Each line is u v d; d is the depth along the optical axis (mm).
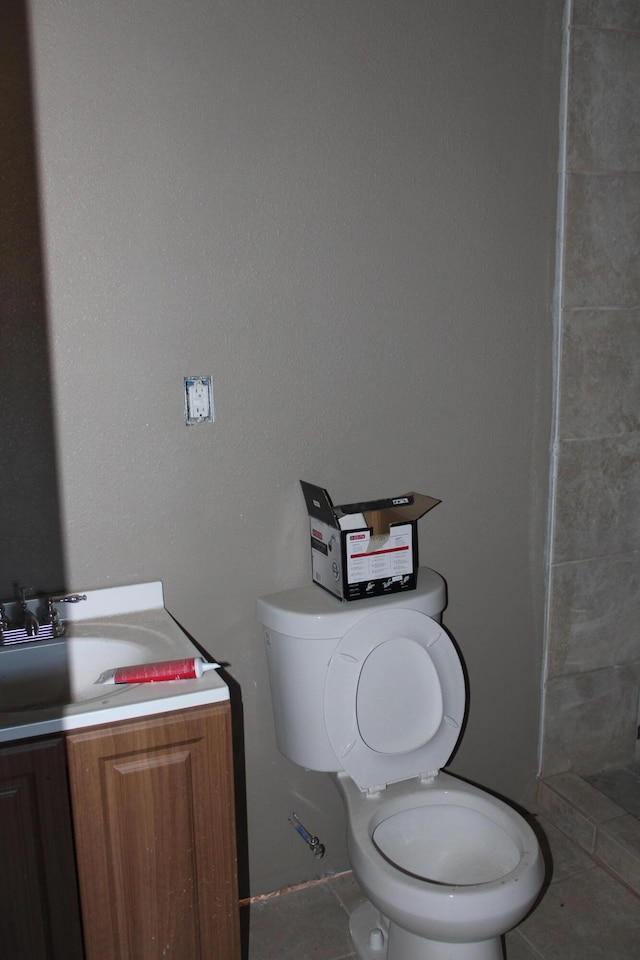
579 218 2025
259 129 1701
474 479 2066
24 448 1624
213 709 1391
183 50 1613
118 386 1671
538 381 2086
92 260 1607
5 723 1281
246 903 1971
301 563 1911
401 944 1597
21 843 1300
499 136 1930
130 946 1408
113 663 1580
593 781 2326
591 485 2180
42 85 1523
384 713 1731
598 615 2270
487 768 2240
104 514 1708
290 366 1817
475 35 1860
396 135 1827
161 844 1393
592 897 1963
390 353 1913
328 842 2047
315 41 1719
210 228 1692
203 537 1804
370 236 1843
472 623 2137
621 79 2004
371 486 1953
